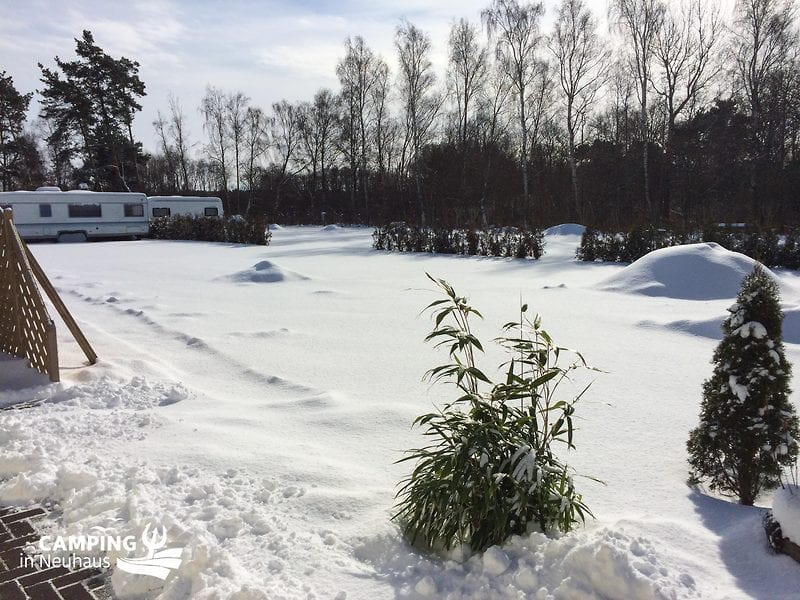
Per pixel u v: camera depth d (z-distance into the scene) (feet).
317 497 9.99
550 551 7.43
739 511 9.46
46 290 18.67
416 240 67.46
